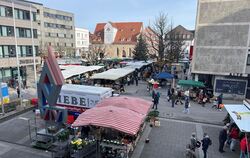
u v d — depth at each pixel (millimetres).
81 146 10969
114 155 10719
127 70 30938
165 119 17609
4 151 11930
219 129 15664
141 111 11805
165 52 39281
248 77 23484
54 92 11781
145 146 12820
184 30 68562
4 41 32312
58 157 11016
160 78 29062
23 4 35719
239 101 23828
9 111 18109
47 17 63094
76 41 79188
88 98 15555
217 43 24172
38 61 40844
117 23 77000
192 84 23125
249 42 22812
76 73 26828
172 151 12250
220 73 24531
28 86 30094
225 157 11719
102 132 11375
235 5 22703
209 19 24062
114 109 10820
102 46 70000
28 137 13656
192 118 17875
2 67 32281
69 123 15609
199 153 12180
